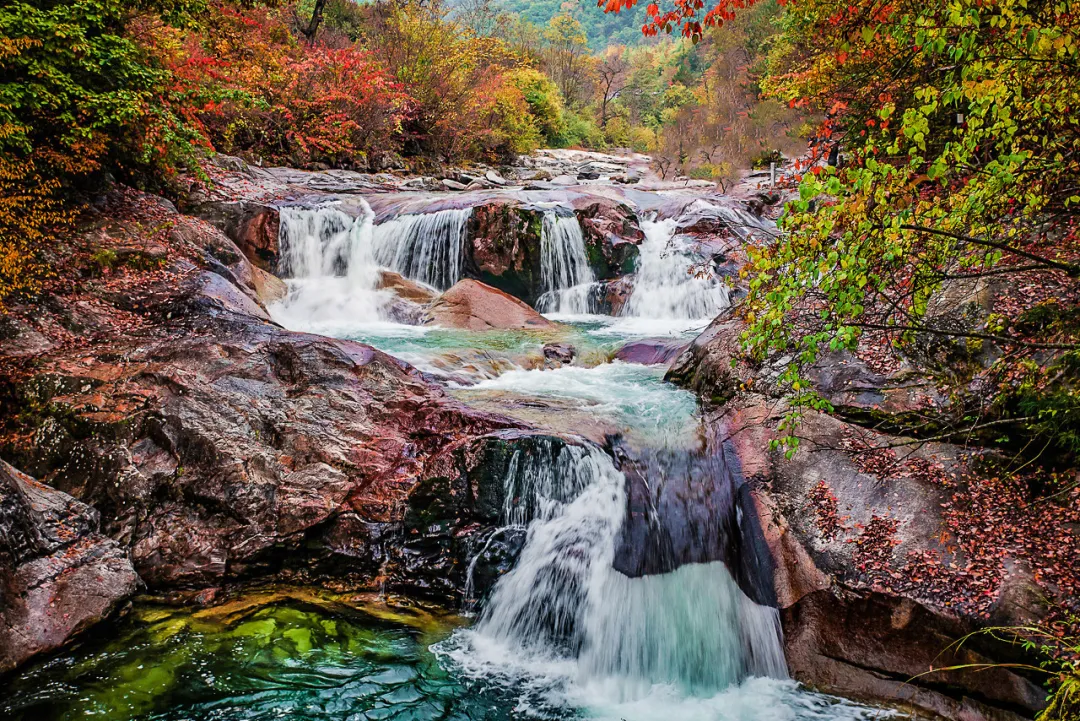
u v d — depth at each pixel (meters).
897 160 6.01
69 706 3.99
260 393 6.00
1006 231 3.87
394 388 6.32
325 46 21.94
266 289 10.23
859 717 4.28
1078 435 4.50
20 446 5.53
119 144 8.73
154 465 5.44
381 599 5.29
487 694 4.49
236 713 4.06
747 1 5.16
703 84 46.12
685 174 27.39
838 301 3.35
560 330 9.80
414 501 5.52
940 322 5.64
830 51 9.39
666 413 6.32
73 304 6.94
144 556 5.14
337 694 4.30
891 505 4.94
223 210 11.21
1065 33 3.18
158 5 8.89
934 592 4.39
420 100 22.39
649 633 5.00
